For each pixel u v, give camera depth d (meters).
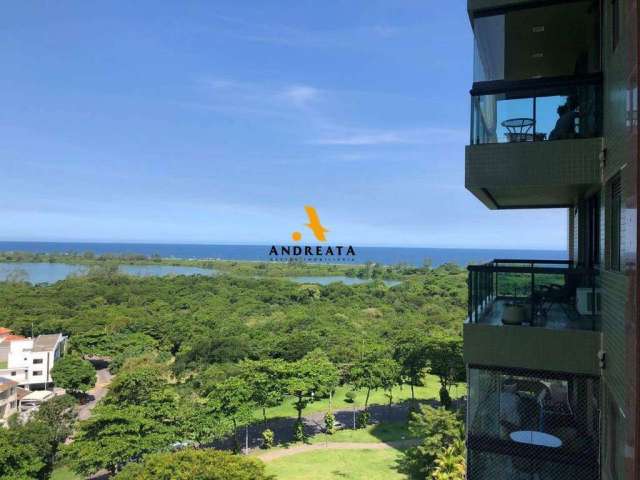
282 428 36.69
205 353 52.47
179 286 103.12
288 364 36.47
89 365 50.00
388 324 66.94
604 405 7.27
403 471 25.81
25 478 25.34
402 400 42.91
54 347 56.03
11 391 43.34
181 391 40.38
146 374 33.31
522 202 11.73
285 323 66.62
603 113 8.03
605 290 7.30
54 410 33.38
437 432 23.84
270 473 27.48
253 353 52.84
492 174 8.71
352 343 52.72
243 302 86.56
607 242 7.38
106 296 93.25
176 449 30.05
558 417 7.72
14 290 95.44
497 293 9.17
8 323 72.38
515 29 9.48
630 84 5.84
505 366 8.09
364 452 30.88
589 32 9.07
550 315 8.40
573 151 8.25
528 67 10.78
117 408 29.83
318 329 61.81
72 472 30.27
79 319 71.19
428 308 79.62
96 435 27.66
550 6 8.74
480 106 8.98
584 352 7.62
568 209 12.98
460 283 102.88
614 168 6.89
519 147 8.58
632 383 5.50
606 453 7.11
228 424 30.56
